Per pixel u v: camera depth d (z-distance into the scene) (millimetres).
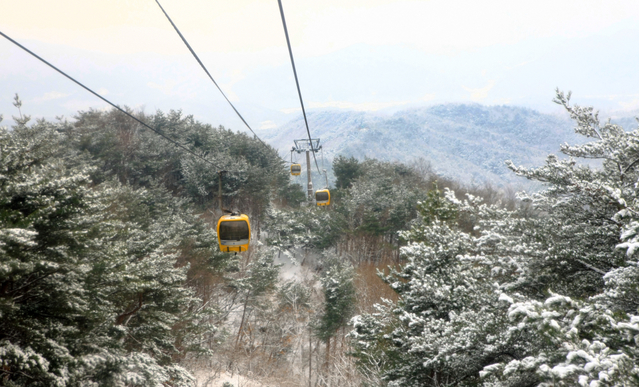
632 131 9602
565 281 8953
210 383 27375
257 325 41188
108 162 53031
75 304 12320
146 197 38156
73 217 13344
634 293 6133
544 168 9758
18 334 11641
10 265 10078
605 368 4469
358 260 54406
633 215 6488
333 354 35625
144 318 17844
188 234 33719
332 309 34156
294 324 41062
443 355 8977
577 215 9656
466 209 11375
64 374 11305
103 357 12875
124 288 15438
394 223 56156
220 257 32938
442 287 12102
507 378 7285
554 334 4969
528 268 8906
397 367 13445
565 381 4934
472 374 9648
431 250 13719
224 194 57344
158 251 20344
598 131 10688
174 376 19266
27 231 9875
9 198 12023
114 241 19359
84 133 52312
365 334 14938
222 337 31062
